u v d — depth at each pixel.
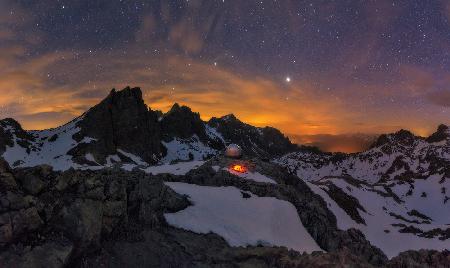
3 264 20.58
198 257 29.91
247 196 50.50
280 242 40.19
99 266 24.95
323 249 47.62
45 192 25.59
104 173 36.50
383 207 95.94
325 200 75.38
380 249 62.41
